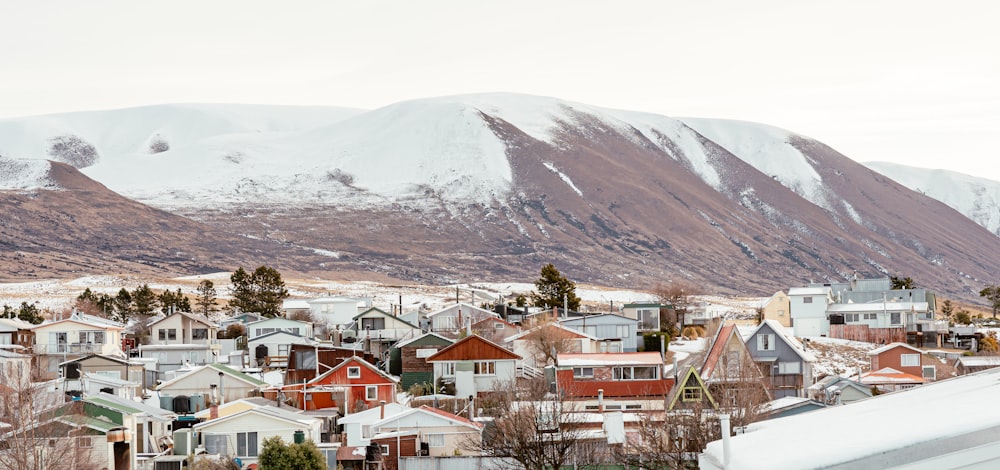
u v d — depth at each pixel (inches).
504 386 4097.0
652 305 6732.3
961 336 6904.5
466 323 6018.7
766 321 4603.8
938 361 5177.2
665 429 2817.4
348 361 4175.7
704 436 2598.4
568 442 2802.7
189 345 5753.0
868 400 1250.0
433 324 6584.6
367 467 3166.8
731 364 3809.1
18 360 3782.0
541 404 3181.6
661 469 2554.1
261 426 3228.3
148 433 3309.5
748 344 4601.4
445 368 4461.1
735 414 2755.9
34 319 7549.2
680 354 5142.7
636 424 3176.7
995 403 896.9
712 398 3435.0
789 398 3725.4
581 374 3863.2
